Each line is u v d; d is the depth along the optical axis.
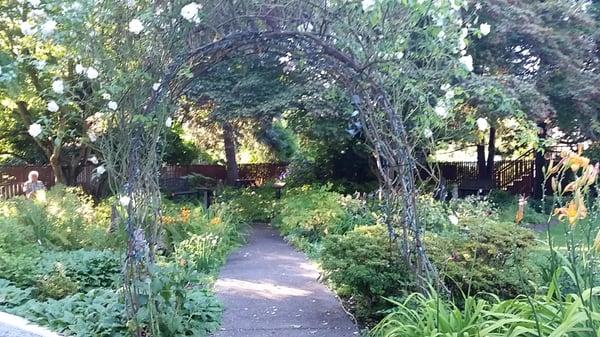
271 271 7.43
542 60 12.22
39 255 6.52
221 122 12.68
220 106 11.55
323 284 6.43
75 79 4.15
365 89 4.31
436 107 4.39
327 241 5.34
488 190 16.02
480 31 4.44
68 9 3.71
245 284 6.56
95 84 3.94
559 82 12.38
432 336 2.99
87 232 7.93
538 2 12.83
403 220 4.39
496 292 4.58
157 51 3.90
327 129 11.44
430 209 6.55
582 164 2.41
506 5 11.32
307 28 4.12
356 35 4.08
